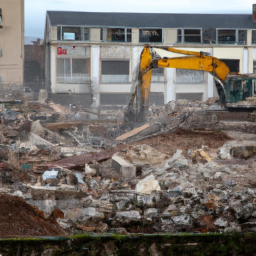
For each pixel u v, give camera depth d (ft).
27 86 390.63
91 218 86.89
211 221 88.28
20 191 98.53
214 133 194.49
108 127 230.48
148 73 236.84
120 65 395.34
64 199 92.79
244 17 422.00
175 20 409.69
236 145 162.50
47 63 394.93
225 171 129.08
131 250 68.64
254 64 417.90
